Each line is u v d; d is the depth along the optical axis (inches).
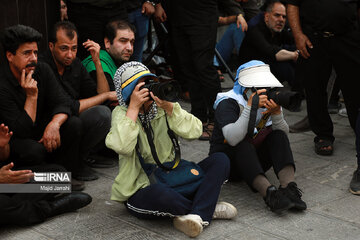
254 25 220.4
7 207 112.4
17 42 119.3
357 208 131.8
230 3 234.8
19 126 122.9
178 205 111.2
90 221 121.1
